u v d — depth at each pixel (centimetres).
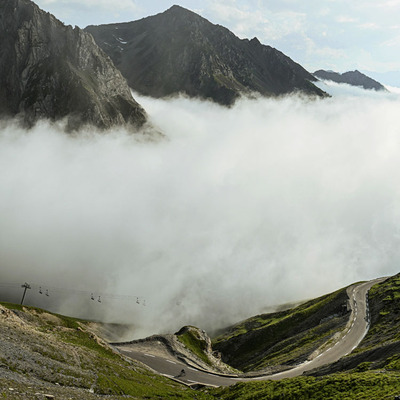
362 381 6372
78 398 4991
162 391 8031
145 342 14400
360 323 14188
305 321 19950
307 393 6788
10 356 5312
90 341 10219
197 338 15725
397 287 16362
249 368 15650
